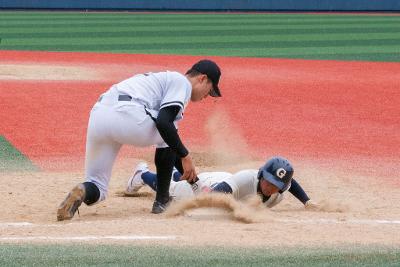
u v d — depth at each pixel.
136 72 47.00
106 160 16.92
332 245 14.04
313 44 69.25
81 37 73.69
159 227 15.45
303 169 23.50
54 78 43.34
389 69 51.00
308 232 15.13
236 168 23.36
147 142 16.92
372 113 34.06
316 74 47.59
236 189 17.36
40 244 13.97
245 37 74.88
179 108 16.69
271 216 16.80
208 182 17.95
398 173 23.09
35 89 38.91
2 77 43.31
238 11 110.50
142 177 19.19
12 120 30.88
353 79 45.38
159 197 17.73
